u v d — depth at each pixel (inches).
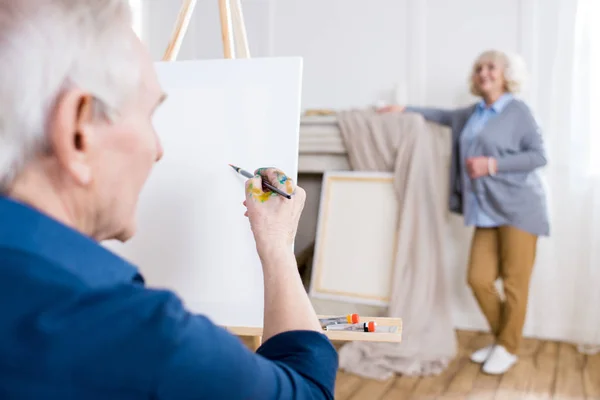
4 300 16.7
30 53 18.3
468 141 110.7
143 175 23.1
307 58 141.0
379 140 118.6
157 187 47.0
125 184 22.3
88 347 16.7
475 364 107.3
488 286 108.0
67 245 18.5
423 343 106.7
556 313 123.3
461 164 112.3
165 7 150.6
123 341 16.9
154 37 152.1
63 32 18.8
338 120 123.3
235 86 47.9
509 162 102.7
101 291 17.8
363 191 120.0
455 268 129.5
